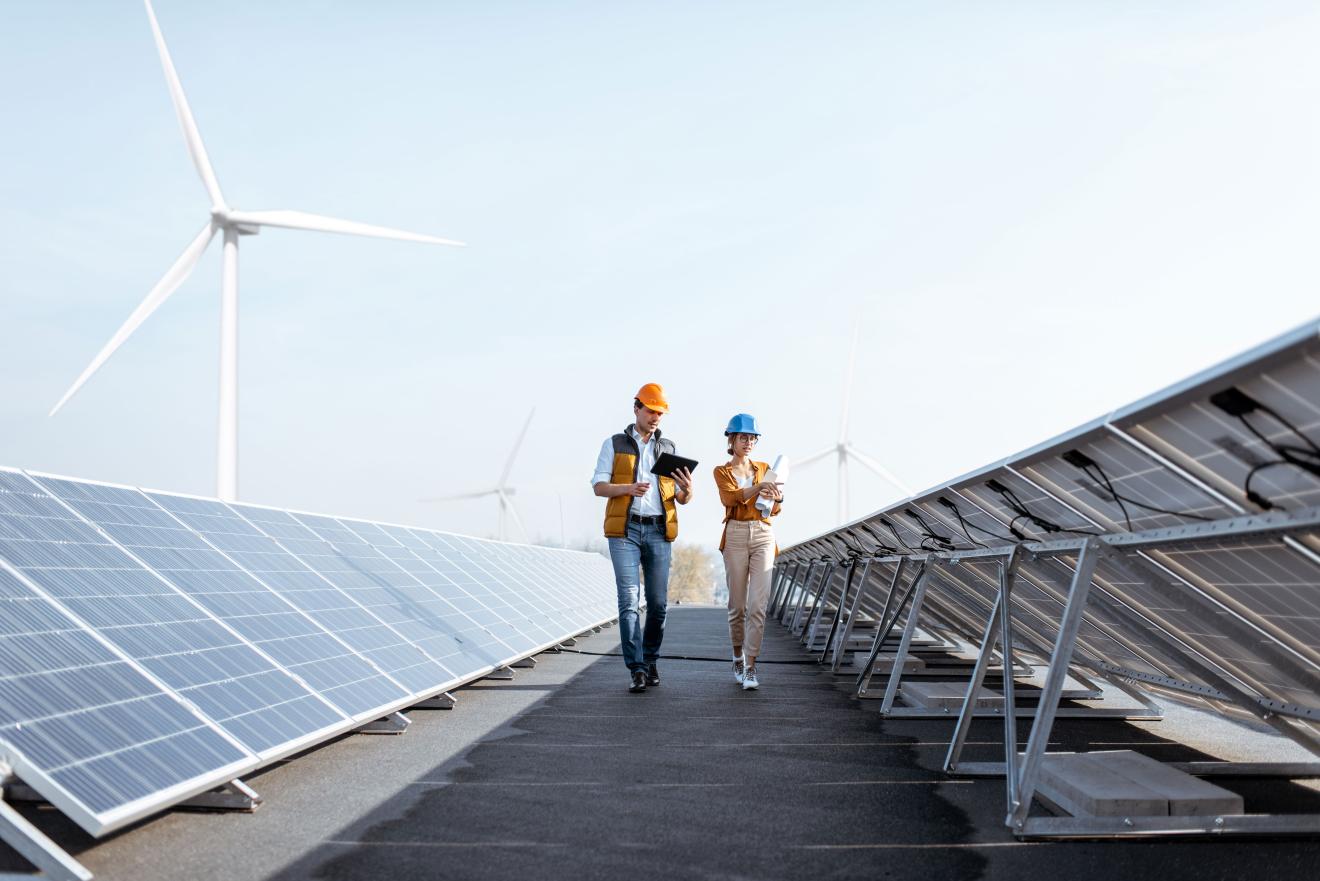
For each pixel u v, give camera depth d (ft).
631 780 18.07
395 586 30.30
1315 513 10.26
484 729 23.18
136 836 14.23
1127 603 17.83
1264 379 9.04
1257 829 14.65
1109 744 22.75
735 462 32.24
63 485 19.70
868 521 27.22
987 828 15.15
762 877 12.75
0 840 13.29
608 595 73.72
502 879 12.53
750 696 29.55
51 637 14.23
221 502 26.16
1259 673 16.51
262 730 16.01
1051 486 14.53
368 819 15.26
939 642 48.62
